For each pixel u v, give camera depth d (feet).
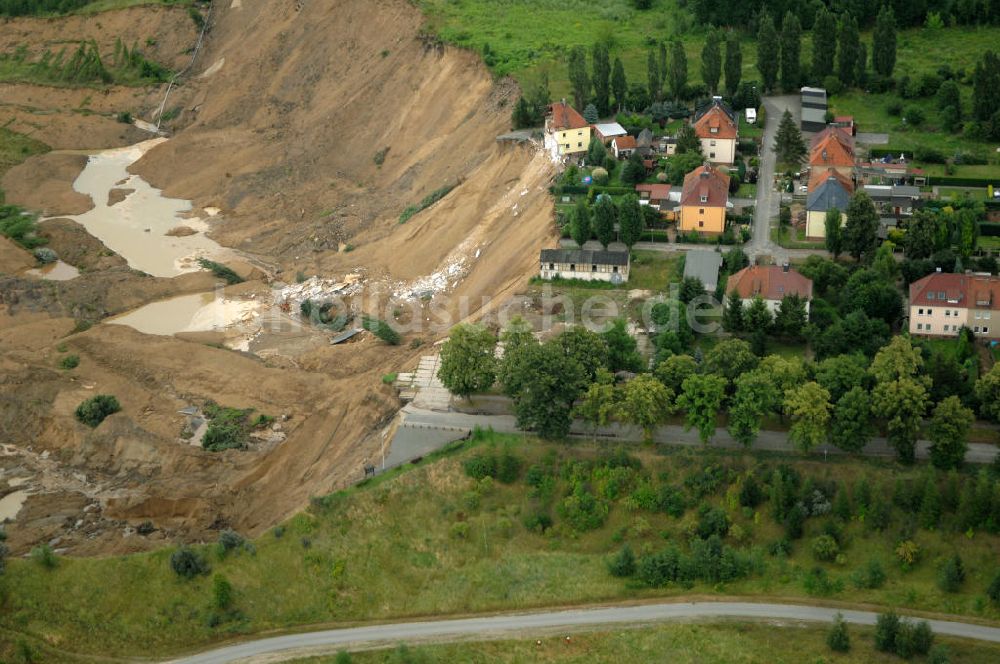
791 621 408.67
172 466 546.26
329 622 431.43
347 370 609.42
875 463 458.50
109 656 423.23
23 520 524.11
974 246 589.32
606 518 455.63
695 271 581.12
